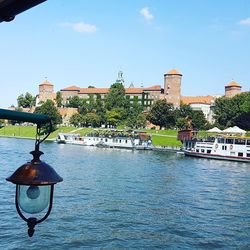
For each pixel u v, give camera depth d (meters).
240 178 53.34
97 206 30.20
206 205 33.12
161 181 46.44
